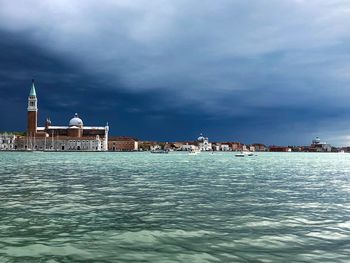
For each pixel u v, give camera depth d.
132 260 15.29
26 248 16.94
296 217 24.52
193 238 18.84
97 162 125.94
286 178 59.16
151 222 22.67
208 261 15.16
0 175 62.38
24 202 30.64
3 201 31.16
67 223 22.33
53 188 41.62
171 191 39.06
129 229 20.72
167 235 19.41
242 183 49.22
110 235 19.34
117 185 45.53
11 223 22.28
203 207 28.42
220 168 91.69
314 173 73.75
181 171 77.12
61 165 101.94
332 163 141.38
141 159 167.38
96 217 24.25
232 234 19.69
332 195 36.47
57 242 17.95
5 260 15.23
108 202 30.86
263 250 16.77
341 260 15.38
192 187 43.31
